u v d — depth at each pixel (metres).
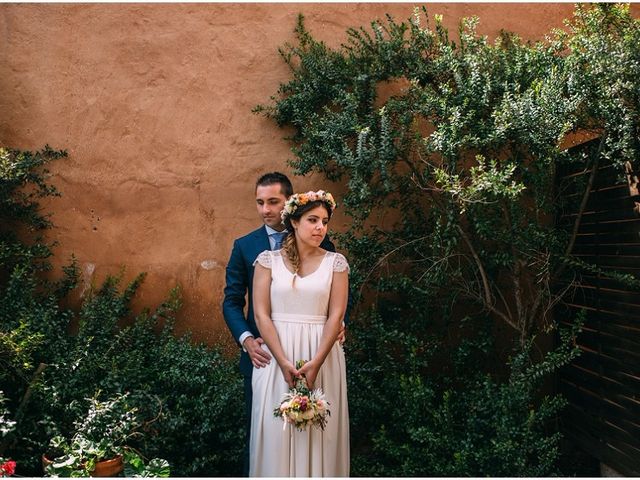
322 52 4.23
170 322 4.20
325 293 2.90
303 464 2.82
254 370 3.04
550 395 4.19
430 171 3.84
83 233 4.41
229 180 4.37
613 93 3.13
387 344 3.88
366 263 4.00
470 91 3.58
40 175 4.41
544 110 3.24
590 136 3.99
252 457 2.93
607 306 3.49
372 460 3.67
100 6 4.44
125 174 4.41
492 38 4.37
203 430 3.49
